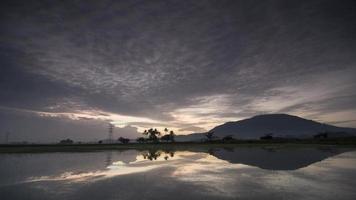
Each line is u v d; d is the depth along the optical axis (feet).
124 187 58.54
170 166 101.50
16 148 278.87
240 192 51.65
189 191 53.36
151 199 47.16
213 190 53.98
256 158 130.52
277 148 225.76
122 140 462.60
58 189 57.26
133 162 121.08
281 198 46.44
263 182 62.44
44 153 197.16
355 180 63.87
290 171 81.15
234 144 336.70
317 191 51.60
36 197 50.24
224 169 89.10
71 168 97.71
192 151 213.87
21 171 89.66
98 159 140.15
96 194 51.70
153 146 327.88
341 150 182.50
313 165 96.07
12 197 50.57
